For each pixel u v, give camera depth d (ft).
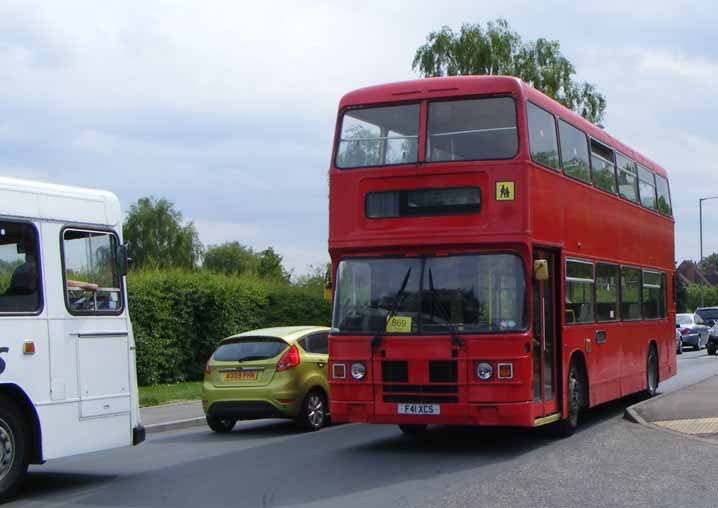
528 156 40.78
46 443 34.32
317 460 41.24
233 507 30.76
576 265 47.85
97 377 36.76
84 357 36.22
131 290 82.23
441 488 33.06
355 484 34.53
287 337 53.83
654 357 65.51
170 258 278.46
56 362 34.99
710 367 108.06
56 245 35.58
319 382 54.54
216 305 90.27
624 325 57.21
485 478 34.86
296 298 102.47
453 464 38.86
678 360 127.65
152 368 83.61
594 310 50.88
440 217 40.91
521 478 34.63
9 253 33.76
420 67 147.54
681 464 36.81
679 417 50.57
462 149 41.22
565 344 45.19
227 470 39.09
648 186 66.33
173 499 32.68
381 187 41.98
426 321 40.34
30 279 34.42
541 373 41.60
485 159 40.73
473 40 144.56
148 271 87.15
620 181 58.49
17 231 34.17
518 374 39.17
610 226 55.21
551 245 43.50
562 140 46.80
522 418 39.06
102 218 37.86
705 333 162.40
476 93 41.57
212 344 90.27
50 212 35.55
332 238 42.65
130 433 38.06
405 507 29.71
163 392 76.74
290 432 53.98
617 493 31.22
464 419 39.45
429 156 41.52
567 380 45.39
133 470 40.52
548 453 41.14
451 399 39.68
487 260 40.24
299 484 34.86
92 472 40.42
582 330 48.21
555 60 148.46
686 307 313.53
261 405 52.11
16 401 33.91
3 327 33.09
